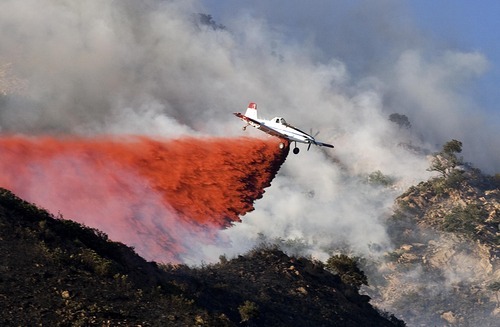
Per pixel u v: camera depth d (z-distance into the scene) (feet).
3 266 203.21
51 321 186.19
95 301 202.08
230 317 269.03
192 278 287.48
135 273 239.30
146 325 198.29
